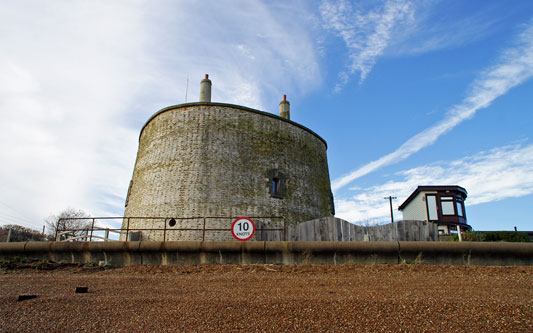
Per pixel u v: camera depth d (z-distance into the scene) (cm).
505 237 2044
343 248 1193
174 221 1934
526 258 1154
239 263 1219
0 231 2162
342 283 928
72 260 1286
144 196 2116
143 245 1255
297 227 1519
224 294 838
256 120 2242
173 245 1245
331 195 2644
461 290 847
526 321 655
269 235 1563
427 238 1381
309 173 2423
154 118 2327
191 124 2133
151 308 745
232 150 2103
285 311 709
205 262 1232
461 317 673
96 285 963
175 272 1137
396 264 1172
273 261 1210
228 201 1988
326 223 1453
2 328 655
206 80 2475
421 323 650
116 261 1266
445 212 3131
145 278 1048
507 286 886
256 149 2175
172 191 2006
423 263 1168
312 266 1155
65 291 898
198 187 1981
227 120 2158
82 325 664
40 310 743
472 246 1162
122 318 693
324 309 716
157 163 2136
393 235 1384
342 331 623
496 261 1155
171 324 661
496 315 681
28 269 1205
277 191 2178
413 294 811
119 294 859
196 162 2039
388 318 671
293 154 2345
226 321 668
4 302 798
